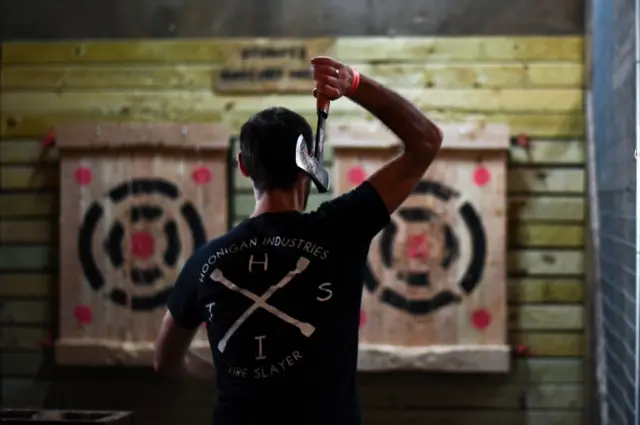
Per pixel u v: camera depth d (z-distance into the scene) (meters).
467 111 4.13
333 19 4.19
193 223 4.11
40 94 4.26
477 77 4.13
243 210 4.18
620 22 3.07
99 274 4.14
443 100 4.14
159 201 4.12
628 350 2.95
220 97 4.20
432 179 4.04
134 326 4.12
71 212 4.15
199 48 4.21
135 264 4.12
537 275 4.12
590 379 3.98
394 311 4.04
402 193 1.84
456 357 3.99
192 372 2.14
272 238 1.81
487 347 3.99
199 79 4.21
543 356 4.11
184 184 4.12
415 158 1.84
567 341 4.11
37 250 4.26
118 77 4.23
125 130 4.11
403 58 4.15
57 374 4.23
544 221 4.12
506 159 4.03
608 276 3.51
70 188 4.15
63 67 4.25
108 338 4.13
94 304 4.14
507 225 4.11
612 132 3.32
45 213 4.25
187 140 4.10
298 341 1.75
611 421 3.45
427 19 4.17
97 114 4.23
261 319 1.77
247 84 4.18
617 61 3.16
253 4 4.21
